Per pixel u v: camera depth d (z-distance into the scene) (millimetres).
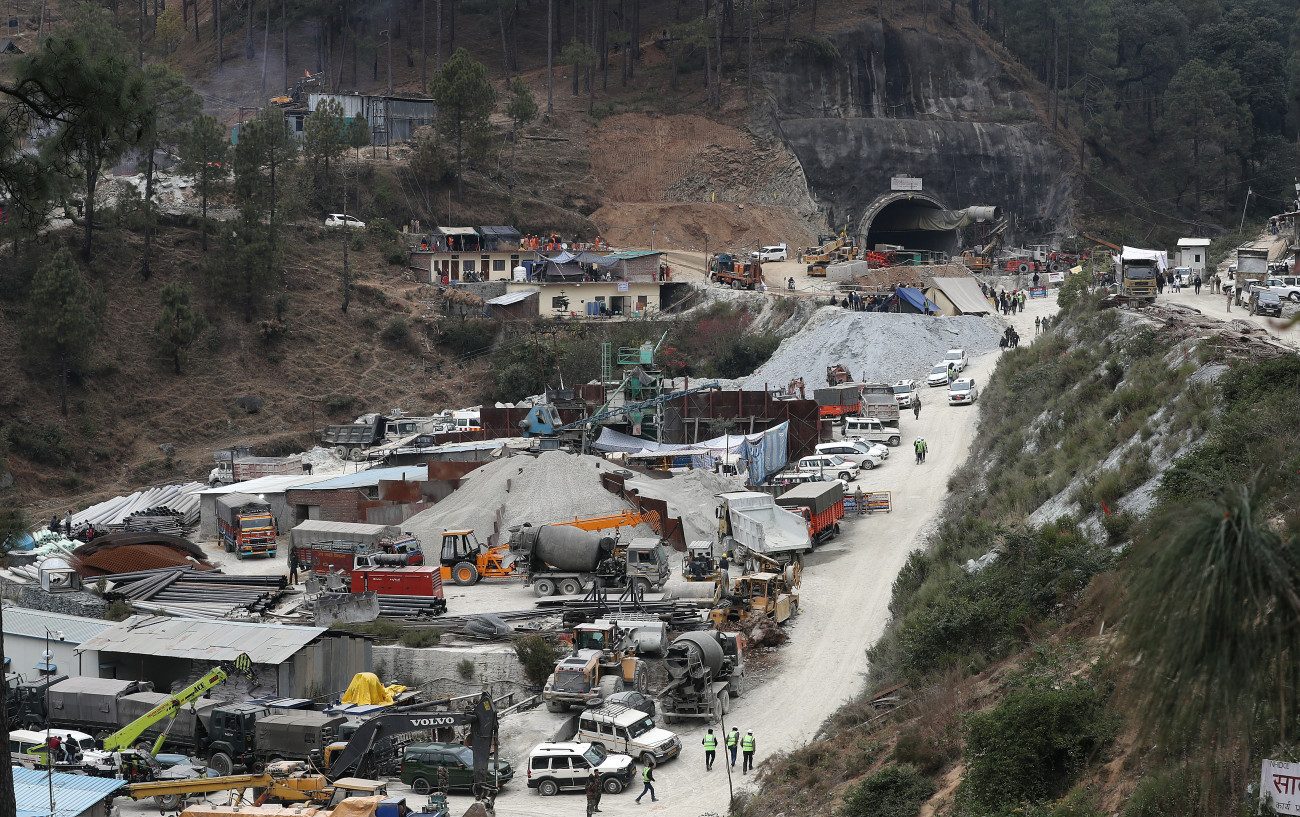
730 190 158875
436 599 52531
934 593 41688
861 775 28641
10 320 107188
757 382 98688
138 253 119250
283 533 69875
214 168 123562
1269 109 189750
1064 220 177750
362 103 151500
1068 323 76875
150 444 104688
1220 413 36594
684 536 60156
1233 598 12766
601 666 43688
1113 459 41875
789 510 58438
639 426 85562
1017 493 47594
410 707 42031
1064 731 22172
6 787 16391
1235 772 15844
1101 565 30906
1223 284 102625
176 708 39281
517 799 35875
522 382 112000
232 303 118125
